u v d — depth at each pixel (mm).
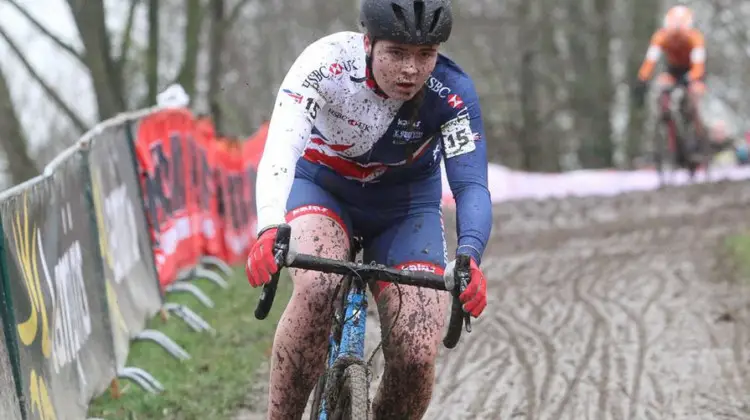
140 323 9000
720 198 18938
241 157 15406
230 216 14336
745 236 13797
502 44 38750
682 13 21484
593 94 36906
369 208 5637
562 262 13469
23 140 25203
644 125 39406
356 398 4488
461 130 5348
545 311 10680
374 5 4914
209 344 9516
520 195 25266
